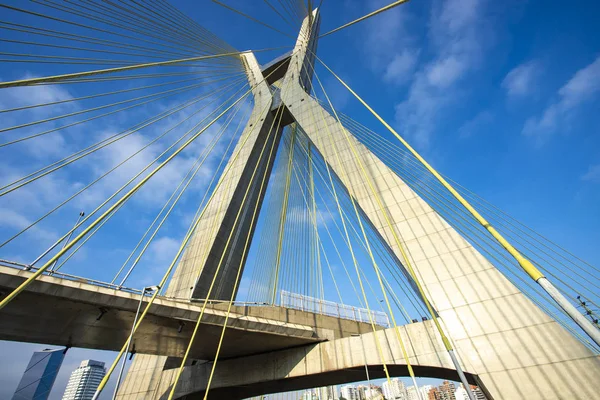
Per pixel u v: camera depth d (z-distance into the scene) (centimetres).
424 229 1644
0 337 1517
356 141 2180
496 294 1367
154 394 1938
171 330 1566
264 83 3419
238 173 2708
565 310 476
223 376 1906
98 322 1439
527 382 1156
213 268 2259
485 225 749
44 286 1170
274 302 2028
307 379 1925
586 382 1097
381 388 9094
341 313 2166
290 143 3400
